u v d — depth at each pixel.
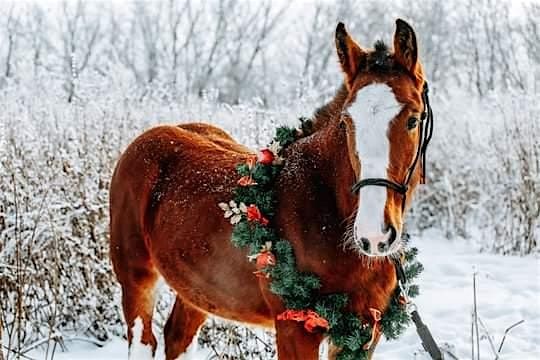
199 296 3.73
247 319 3.56
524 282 6.55
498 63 18.27
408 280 3.29
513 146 8.09
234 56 24.52
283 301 3.19
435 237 8.73
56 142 6.18
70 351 5.13
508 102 8.43
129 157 4.34
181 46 24.47
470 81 16.61
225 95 23.61
